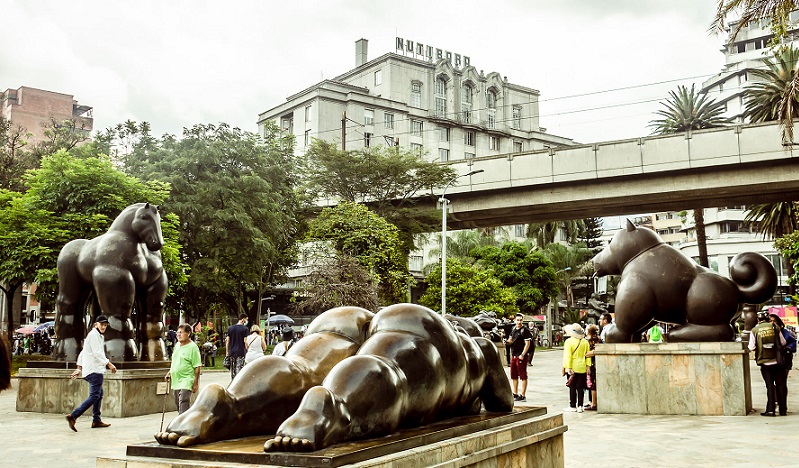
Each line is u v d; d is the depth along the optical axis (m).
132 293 11.70
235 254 30.78
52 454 7.75
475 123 81.69
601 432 9.39
